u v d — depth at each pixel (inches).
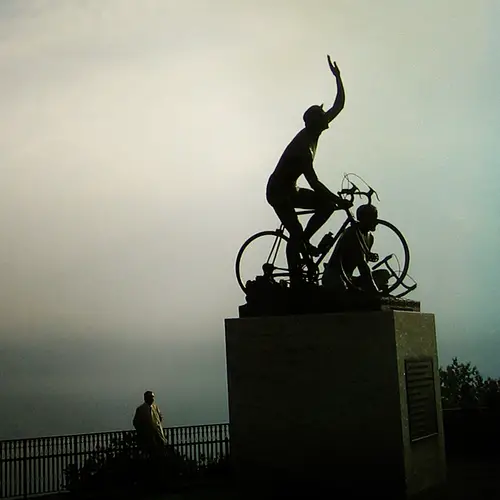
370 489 611.8
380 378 616.4
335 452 622.8
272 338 650.2
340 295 640.4
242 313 673.0
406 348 634.8
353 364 624.4
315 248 685.3
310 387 634.8
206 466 863.1
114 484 805.9
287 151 684.7
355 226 663.1
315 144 690.8
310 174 675.4
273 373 647.1
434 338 692.1
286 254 687.1
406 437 615.8
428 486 645.9
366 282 647.1
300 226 683.4
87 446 823.1
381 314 620.4
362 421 618.2
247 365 657.6
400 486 605.3
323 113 689.6
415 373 643.5
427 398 661.9
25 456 795.4
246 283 685.3
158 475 810.2
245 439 652.1
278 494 635.5
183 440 893.2
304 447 631.8
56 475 805.9
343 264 655.1
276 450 639.8
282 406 641.6
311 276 680.4
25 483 788.0
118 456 819.4
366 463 614.2
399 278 665.0
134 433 835.4
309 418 632.4
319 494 624.1
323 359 633.0
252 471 646.5
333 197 673.0
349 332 627.5
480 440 946.1
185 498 727.7
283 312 655.8
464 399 1032.2
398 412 610.5
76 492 795.4
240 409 657.0
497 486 681.0
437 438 674.8
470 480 722.8
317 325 637.3
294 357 641.6
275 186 685.3
